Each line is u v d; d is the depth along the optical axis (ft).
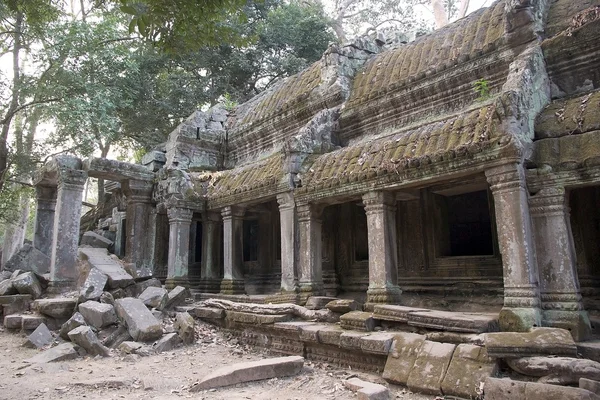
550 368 15.03
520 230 19.24
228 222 39.63
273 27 77.77
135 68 59.57
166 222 47.83
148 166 49.75
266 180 34.37
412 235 32.35
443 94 29.63
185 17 16.81
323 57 39.06
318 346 24.26
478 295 27.89
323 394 18.43
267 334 27.86
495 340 16.52
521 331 18.31
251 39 19.04
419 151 23.70
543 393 14.01
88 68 56.34
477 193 33.55
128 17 64.80
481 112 22.63
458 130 22.77
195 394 18.89
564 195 19.44
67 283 38.22
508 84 21.74
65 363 24.91
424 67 31.53
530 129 20.97
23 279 36.27
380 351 20.04
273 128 43.57
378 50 41.09
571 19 24.64
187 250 41.68
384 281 25.12
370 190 25.94
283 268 31.78
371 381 19.93
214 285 42.57
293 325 25.40
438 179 22.81
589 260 23.22
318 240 30.58
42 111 60.75
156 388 20.01
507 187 19.80
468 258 29.14
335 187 28.02
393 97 31.89
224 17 18.34
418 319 20.84
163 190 44.39
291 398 17.99
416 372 18.17
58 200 39.83
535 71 22.54
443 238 31.35
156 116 69.62
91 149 56.08
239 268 39.37
